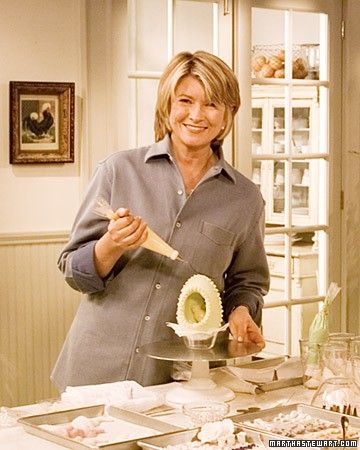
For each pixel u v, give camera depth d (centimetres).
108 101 466
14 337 449
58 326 461
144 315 289
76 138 459
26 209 448
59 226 457
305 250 555
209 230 292
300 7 532
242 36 511
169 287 289
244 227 301
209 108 278
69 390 259
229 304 306
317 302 561
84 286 285
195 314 274
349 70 557
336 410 241
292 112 537
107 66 464
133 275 288
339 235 564
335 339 286
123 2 466
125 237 268
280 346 551
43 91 445
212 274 296
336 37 551
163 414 252
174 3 487
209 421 230
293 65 533
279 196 539
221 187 296
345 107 557
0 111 439
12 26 439
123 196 291
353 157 565
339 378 247
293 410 242
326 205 555
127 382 266
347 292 570
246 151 519
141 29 477
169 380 296
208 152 295
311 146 548
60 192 457
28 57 444
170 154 290
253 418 235
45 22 446
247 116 518
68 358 299
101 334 291
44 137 448
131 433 227
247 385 273
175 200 291
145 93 480
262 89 524
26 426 227
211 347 275
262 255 312
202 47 500
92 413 241
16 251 446
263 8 519
